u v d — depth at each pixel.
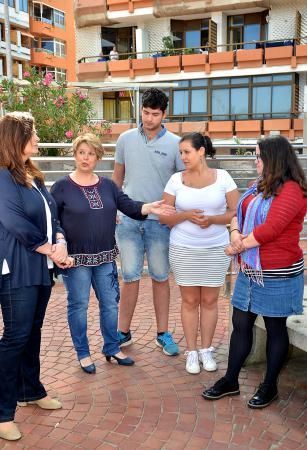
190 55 23.31
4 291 2.82
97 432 2.99
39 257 2.89
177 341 4.41
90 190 3.59
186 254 3.65
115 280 3.81
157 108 3.76
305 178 3.08
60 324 4.81
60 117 10.73
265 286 3.10
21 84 11.13
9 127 2.78
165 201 3.74
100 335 4.55
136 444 2.87
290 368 3.86
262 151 3.05
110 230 3.66
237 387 3.42
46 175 7.36
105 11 24.58
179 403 3.33
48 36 37.19
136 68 24.16
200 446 2.84
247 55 22.48
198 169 3.59
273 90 22.66
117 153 4.12
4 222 2.72
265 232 2.96
